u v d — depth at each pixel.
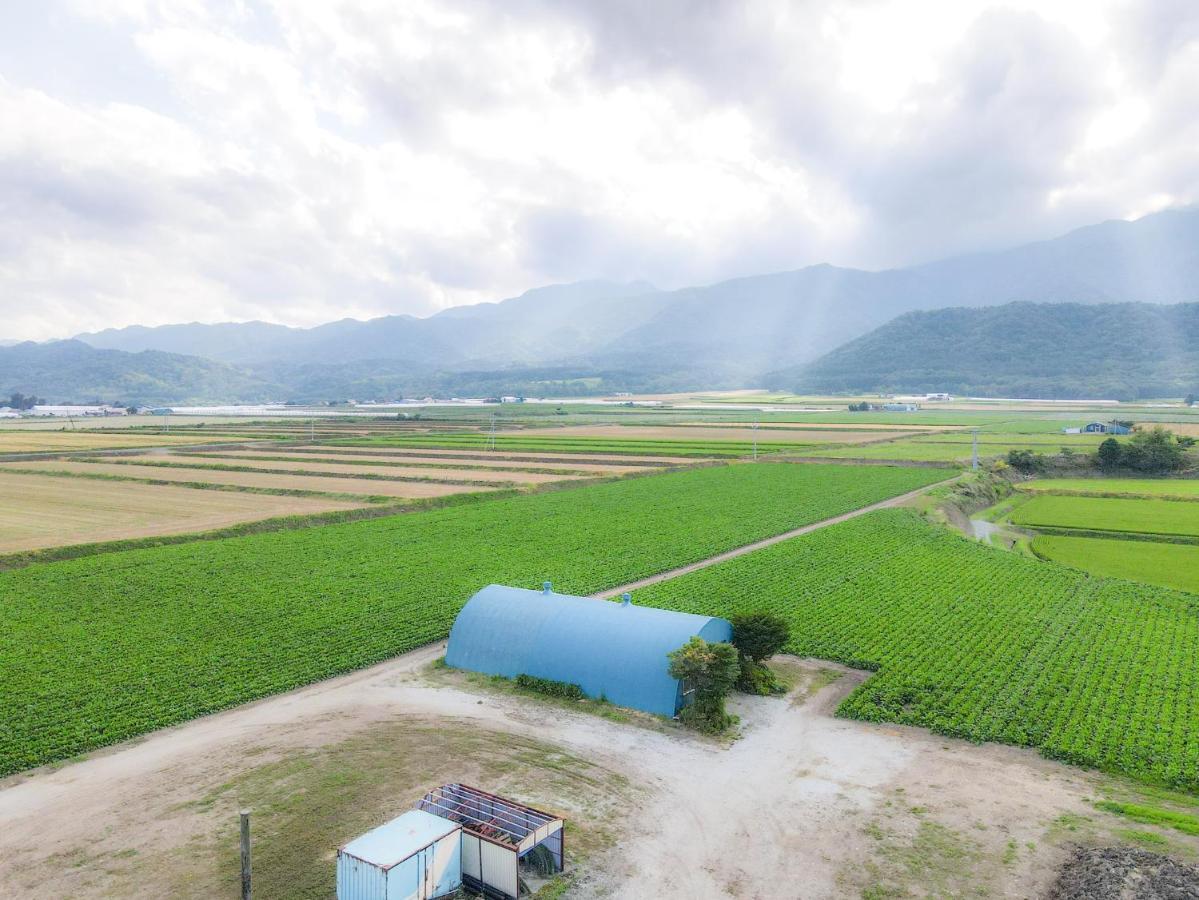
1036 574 63.59
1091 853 26.52
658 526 82.88
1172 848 26.80
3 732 35.00
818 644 47.38
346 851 24.31
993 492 115.81
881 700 39.56
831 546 73.31
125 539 73.00
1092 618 52.09
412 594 56.78
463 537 76.94
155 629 48.69
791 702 39.91
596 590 58.50
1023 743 34.88
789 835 28.11
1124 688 40.50
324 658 44.69
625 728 36.69
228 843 27.52
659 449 164.50
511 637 43.03
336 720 37.53
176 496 100.88
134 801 30.17
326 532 79.12
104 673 41.81
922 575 63.00
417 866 24.16
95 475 118.50
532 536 77.44
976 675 42.38
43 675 41.28
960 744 35.19
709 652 36.38
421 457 147.62
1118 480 133.88
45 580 59.41
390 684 41.91
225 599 54.97
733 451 161.25
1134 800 30.38
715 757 33.94
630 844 27.64
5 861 26.31
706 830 28.47
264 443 177.88
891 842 27.59
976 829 28.31
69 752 33.62
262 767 32.91
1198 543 83.75
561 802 30.33
